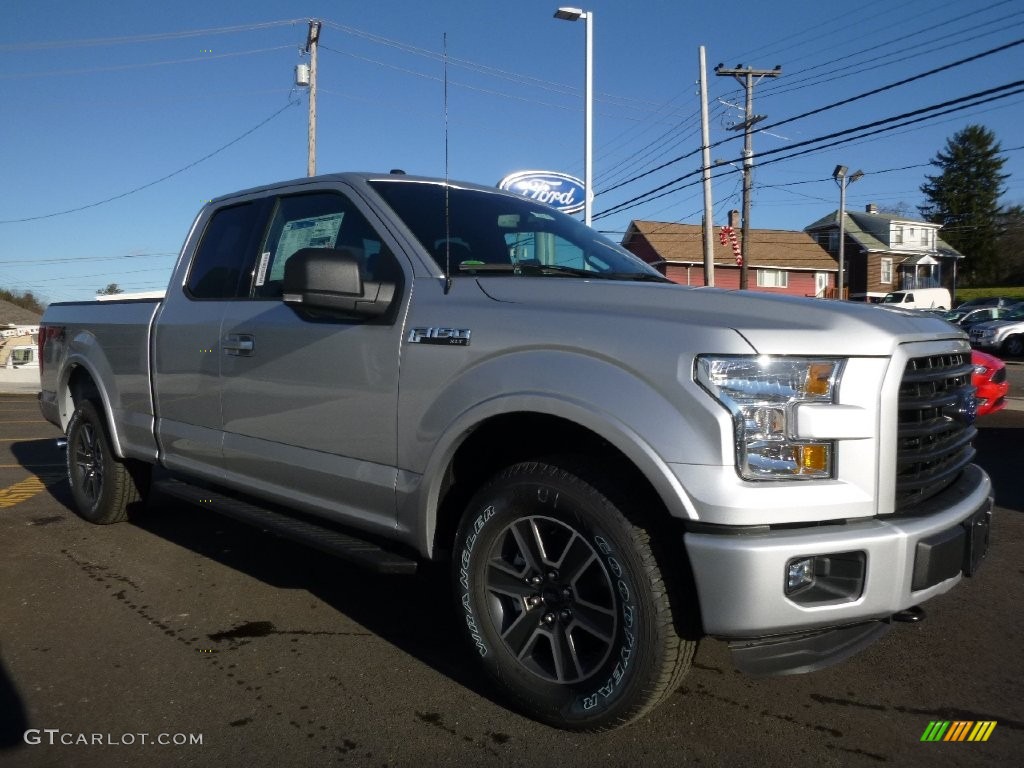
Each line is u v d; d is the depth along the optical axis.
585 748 2.75
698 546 2.41
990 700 3.12
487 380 2.90
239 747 2.76
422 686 3.21
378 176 3.84
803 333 2.52
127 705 3.06
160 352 4.60
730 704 3.08
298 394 3.65
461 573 3.03
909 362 2.64
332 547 3.36
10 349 29.62
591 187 16.52
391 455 3.24
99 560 4.83
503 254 3.60
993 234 72.44
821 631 2.66
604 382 2.62
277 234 4.13
